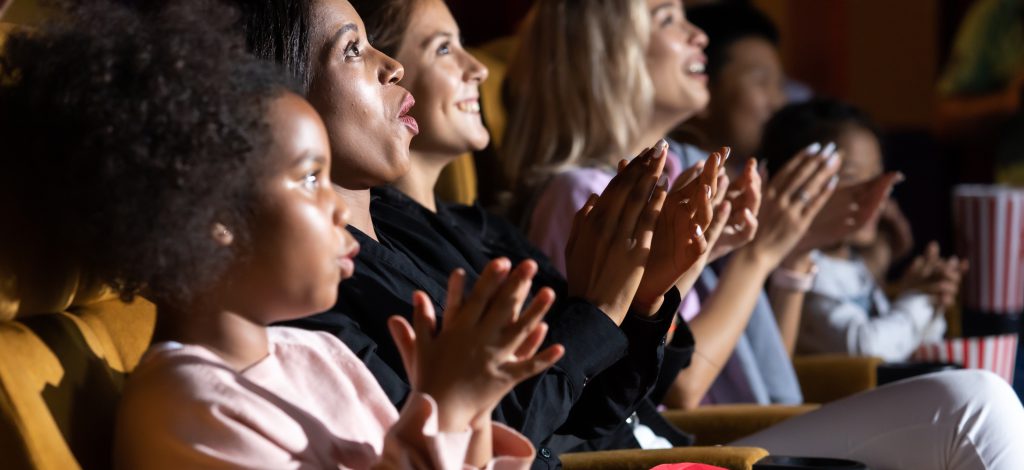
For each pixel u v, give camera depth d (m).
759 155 3.02
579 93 2.42
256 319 1.14
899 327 2.91
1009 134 4.31
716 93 3.29
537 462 1.53
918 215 4.96
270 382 1.15
